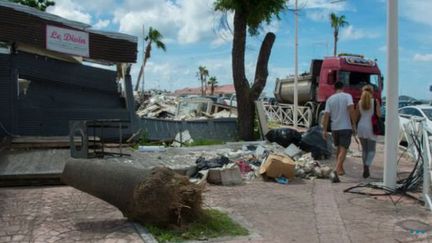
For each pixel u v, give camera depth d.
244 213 6.59
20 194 7.37
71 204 6.74
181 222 5.65
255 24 14.63
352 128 9.83
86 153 9.62
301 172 9.40
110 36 12.76
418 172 8.09
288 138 12.52
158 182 5.51
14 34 11.64
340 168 9.89
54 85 12.88
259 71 14.80
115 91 13.70
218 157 10.03
